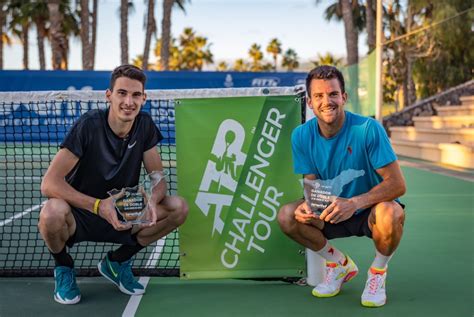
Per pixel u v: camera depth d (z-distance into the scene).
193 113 3.56
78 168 3.19
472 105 14.20
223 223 3.60
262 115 3.55
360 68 14.49
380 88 15.06
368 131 3.07
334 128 3.09
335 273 3.34
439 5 23.80
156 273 3.72
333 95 2.99
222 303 3.23
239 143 3.57
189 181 3.59
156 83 14.79
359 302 3.22
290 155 3.56
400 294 3.36
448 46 24.73
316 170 3.25
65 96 3.54
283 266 3.63
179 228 3.62
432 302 3.21
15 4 40.09
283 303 3.22
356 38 22.39
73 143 3.08
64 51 31.81
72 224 3.15
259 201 3.59
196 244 3.62
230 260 3.63
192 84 14.87
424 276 3.74
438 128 13.55
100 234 3.25
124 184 3.25
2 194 7.49
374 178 3.18
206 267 3.63
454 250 4.45
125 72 3.04
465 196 7.34
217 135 3.56
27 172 9.57
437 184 8.50
